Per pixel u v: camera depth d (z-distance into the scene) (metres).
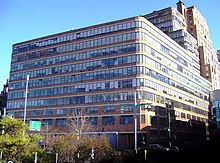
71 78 72.06
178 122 77.00
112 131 62.22
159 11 104.56
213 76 119.62
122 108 62.28
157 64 68.81
